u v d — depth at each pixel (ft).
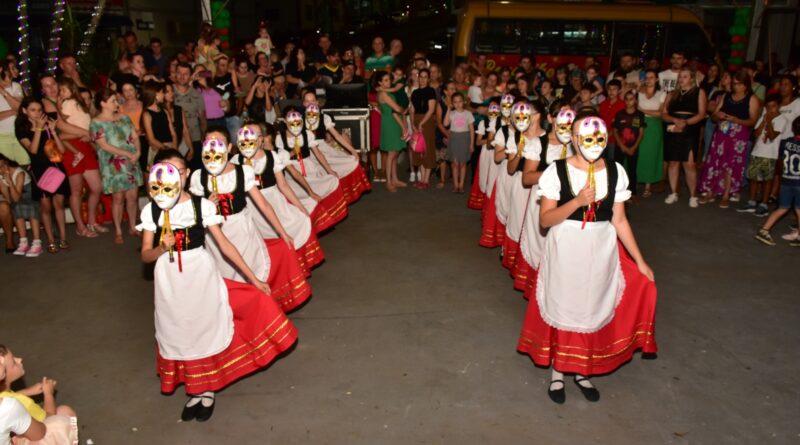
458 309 17.19
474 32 46.37
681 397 13.09
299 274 16.48
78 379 13.88
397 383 13.55
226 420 12.32
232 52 58.29
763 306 17.57
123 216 25.31
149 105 22.67
